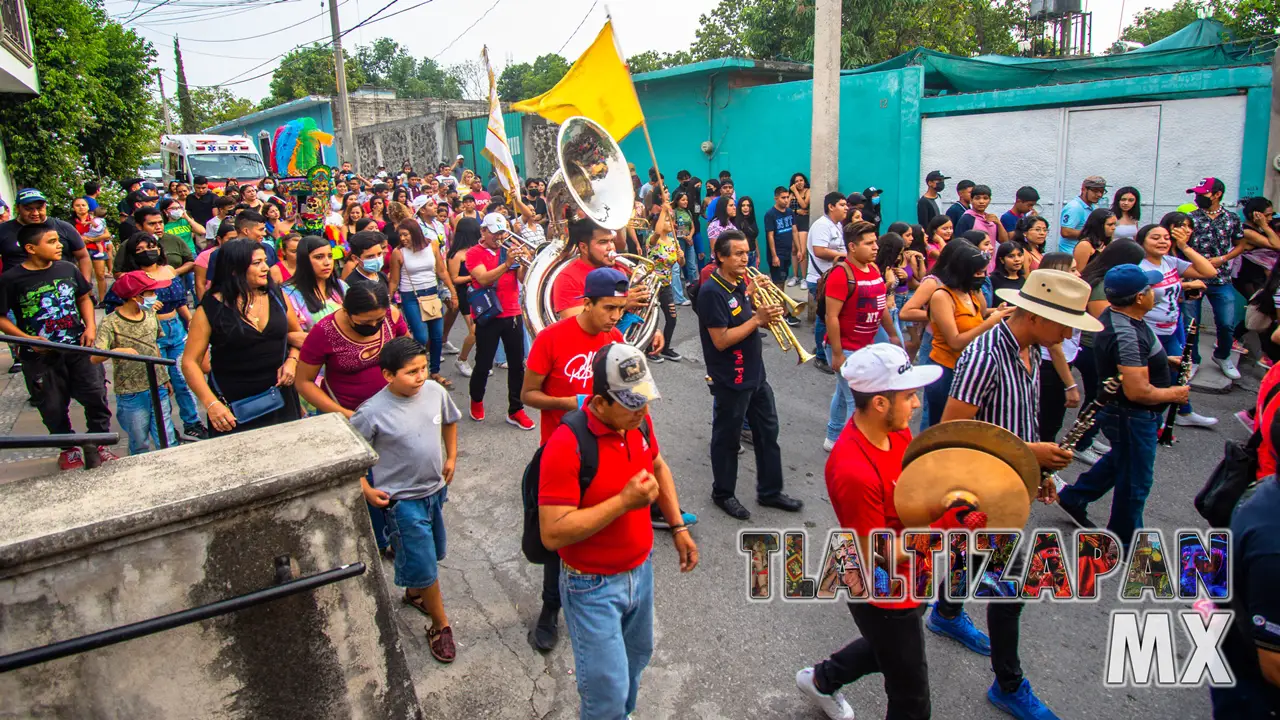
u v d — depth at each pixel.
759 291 4.81
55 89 14.41
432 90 54.94
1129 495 4.32
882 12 16.83
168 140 20.47
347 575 2.36
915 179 11.59
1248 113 8.78
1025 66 11.67
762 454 5.23
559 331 3.86
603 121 7.29
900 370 2.75
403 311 7.64
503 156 7.84
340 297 5.57
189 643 2.36
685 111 14.41
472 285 6.61
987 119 10.80
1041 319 3.45
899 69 11.47
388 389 3.68
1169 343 6.05
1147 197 9.69
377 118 31.22
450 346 9.48
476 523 5.22
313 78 44.41
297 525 2.49
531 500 3.25
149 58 19.08
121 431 6.91
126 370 5.62
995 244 8.69
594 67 7.17
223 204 10.92
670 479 3.15
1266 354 7.23
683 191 11.40
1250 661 2.31
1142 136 9.60
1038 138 10.40
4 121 13.93
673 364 8.70
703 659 3.88
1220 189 7.42
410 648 3.95
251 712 2.48
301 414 4.73
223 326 4.24
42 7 14.58
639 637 3.09
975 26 20.14
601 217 5.15
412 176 19.59
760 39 18.94
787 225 11.57
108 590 2.22
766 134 13.30
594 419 2.79
